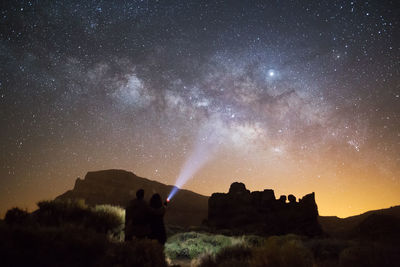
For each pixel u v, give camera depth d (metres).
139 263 5.94
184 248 11.80
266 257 6.48
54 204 9.56
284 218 28.22
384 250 7.09
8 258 4.91
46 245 5.48
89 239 6.11
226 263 7.56
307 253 7.34
